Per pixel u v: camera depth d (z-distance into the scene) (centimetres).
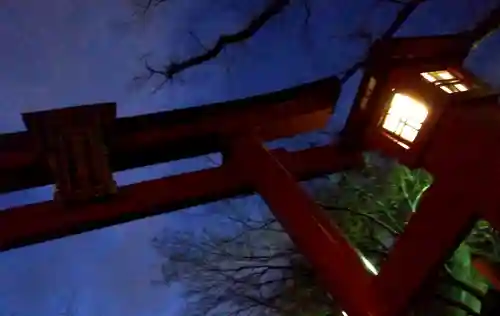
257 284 809
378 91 523
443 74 502
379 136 527
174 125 577
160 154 595
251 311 822
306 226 521
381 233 743
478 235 690
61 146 504
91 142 513
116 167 585
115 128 552
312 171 638
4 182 529
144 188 548
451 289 680
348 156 650
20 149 513
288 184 552
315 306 761
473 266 693
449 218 409
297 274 782
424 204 432
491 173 381
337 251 495
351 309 467
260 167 576
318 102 630
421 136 481
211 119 593
